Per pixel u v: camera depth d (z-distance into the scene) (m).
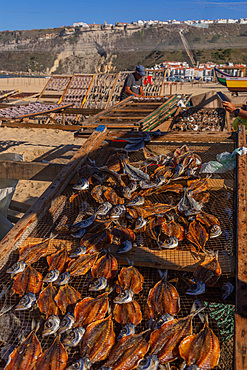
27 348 1.57
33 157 8.07
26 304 1.74
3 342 1.66
